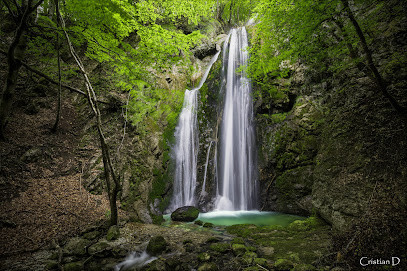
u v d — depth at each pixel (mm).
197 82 14812
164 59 7352
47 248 5141
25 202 6340
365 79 6969
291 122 10172
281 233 6516
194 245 5816
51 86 11617
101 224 6445
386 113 5707
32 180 7281
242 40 12992
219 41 17828
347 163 6254
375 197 4773
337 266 4051
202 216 9078
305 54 6641
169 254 5320
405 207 4082
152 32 6590
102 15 6777
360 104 6699
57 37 7703
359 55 7383
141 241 6035
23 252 4844
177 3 8289
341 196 5953
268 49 7785
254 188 10320
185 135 11766
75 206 6875
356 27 5051
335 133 7270
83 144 9680
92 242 5602
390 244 3707
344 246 4383
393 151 5062
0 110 7359
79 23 6793
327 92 9516
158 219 8219
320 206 6922
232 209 10430
